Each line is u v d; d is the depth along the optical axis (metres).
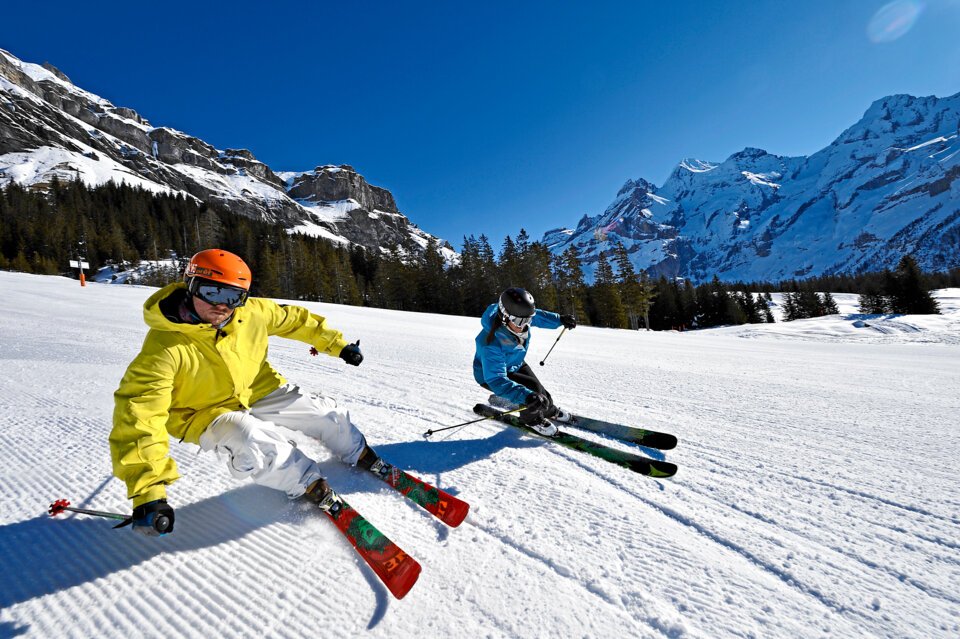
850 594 1.50
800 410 4.00
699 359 8.34
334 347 2.45
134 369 1.68
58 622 1.35
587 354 8.73
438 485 2.32
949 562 1.66
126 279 67.88
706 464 2.66
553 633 1.32
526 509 2.06
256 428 1.85
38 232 73.19
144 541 1.75
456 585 1.53
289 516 1.94
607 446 3.01
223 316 1.86
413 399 4.16
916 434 3.24
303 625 1.35
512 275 53.97
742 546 1.77
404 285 55.31
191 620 1.37
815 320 31.64
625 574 1.59
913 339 21.64
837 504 2.12
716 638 1.31
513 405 3.61
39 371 4.70
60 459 2.49
